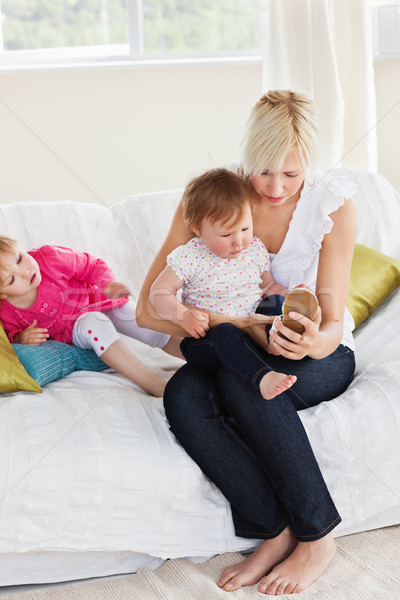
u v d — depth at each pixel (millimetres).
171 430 1264
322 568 1186
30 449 1153
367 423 1273
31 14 2648
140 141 2648
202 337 1294
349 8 2408
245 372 1205
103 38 2684
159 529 1212
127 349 1488
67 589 1190
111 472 1162
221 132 2654
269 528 1218
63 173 2646
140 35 2668
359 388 1336
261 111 1277
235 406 1219
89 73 2584
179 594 1146
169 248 1396
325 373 1305
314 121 1297
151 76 2600
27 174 2637
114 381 1444
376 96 2590
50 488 1136
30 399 1312
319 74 2391
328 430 1256
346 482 1270
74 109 2607
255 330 1296
